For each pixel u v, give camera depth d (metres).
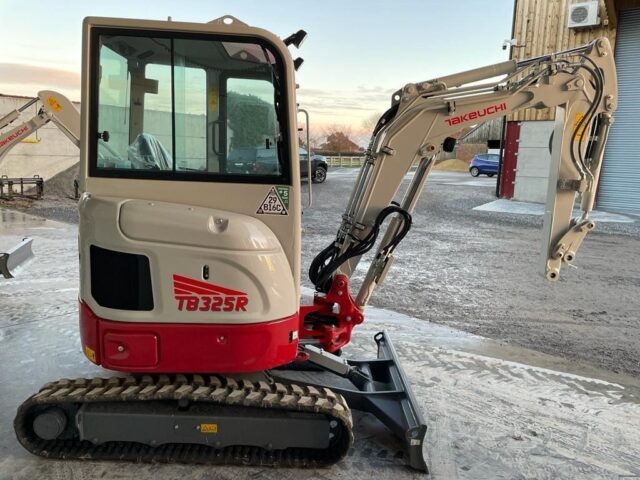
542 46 14.33
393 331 5.05
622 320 5.54
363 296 3.49
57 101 6.27
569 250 3.55
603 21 13.26
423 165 3.33
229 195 2.78
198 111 2.75
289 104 2.74
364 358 4.40
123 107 2.71
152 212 2.64
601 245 9.45
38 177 14.45
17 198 13.96
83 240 2.71
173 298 2.66
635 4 12.87
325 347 3.43
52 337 4.59
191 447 2.91
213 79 2.74
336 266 3.32
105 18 2.62
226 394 2.79
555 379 4.08
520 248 9.17
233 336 2.71
